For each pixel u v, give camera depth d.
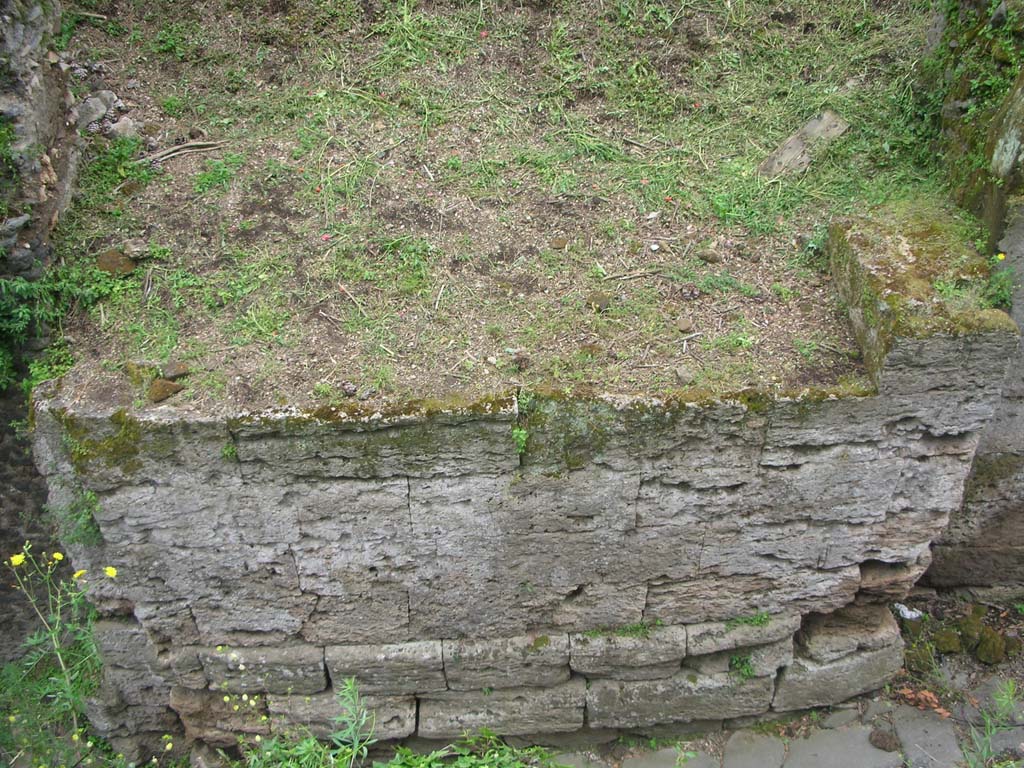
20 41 3.74
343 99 4.50
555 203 4.17
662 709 4.04
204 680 3.89
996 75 3.85
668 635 3.86
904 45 4.70
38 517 4.24
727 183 4.27
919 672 4.38
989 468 4.33
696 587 3.78
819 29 4.83
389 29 4.72
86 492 3.32
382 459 3.29
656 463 3.40
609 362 3.48
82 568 3.56
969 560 4.68
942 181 4.09
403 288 3.79
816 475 3.48
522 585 3.69
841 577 3.79
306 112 4.46
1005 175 3.54
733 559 3.70
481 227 4.05
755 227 4.08
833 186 4.22
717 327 3.66
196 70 4.61
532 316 3.70
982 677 4.36
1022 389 4.05
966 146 3.93
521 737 4.13
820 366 3.46
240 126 4.43
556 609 3.79
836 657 4.05
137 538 3.45
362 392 3.32
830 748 4.08
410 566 3.60
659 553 3.65
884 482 3.53
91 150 4.23
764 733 4.18
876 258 3.54
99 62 4.54
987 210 3.68
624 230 4.08
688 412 3.26
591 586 3.73
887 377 3.26
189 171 4.21
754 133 4.49
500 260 3.94
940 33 4.45
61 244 3.88
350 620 3.75
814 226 4.08
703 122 4.54
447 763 4.09
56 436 3.30
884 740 4.06
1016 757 3.99
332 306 3.72
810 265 3.94
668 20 4.80
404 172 4.24
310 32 4.70
